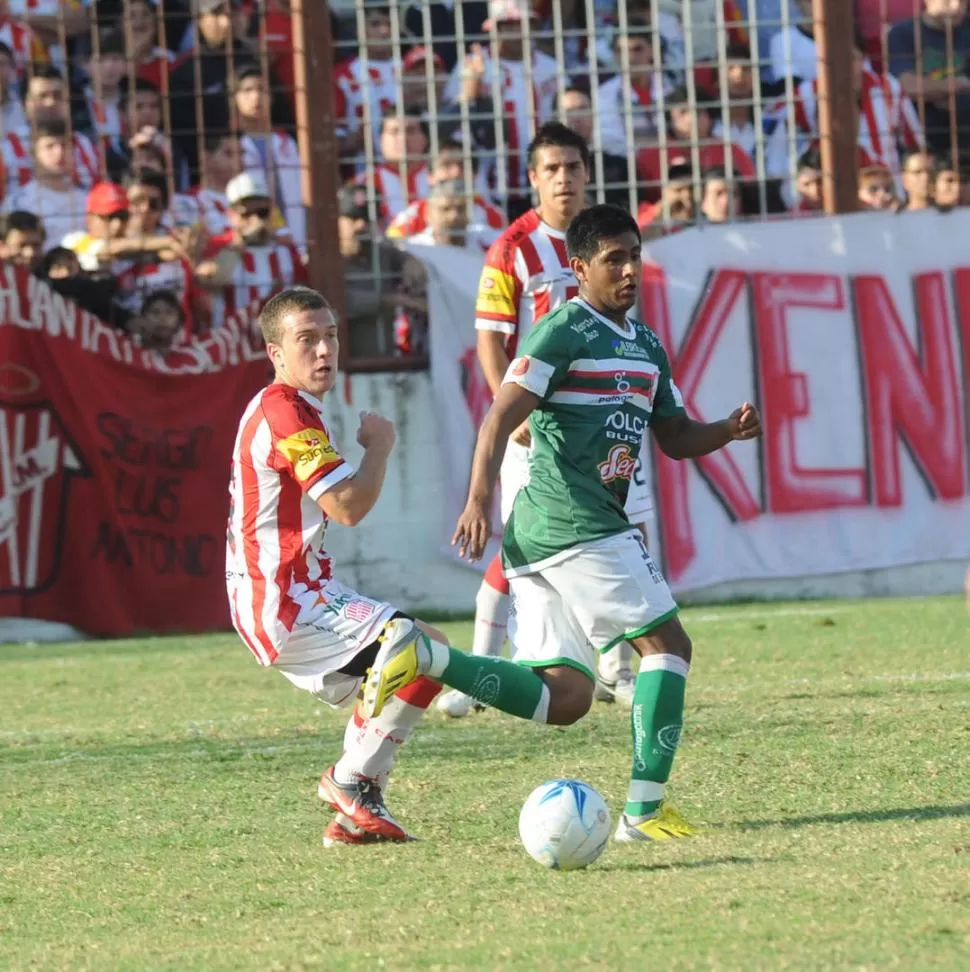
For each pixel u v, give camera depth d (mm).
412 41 44656
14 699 31359
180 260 43438
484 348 27125
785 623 38250
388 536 44250
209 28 46531
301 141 44281
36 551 41844
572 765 21641
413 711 17422
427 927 13711
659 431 18781
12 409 41656
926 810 17719
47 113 44875
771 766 20797
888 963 11812
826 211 46031
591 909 14039
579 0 48750
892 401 45531
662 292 44844
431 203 45125
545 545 17672
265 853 17312
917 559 45406
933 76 48562
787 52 45656
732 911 13609
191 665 35531
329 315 17844
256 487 17562
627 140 45812
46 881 16484
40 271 43062
